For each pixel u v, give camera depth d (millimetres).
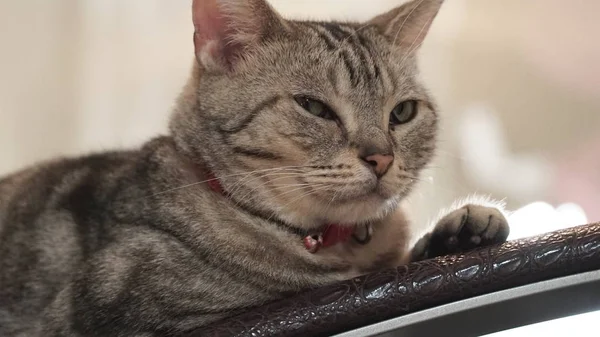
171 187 550
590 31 833
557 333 444
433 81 826
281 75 551
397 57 583
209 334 453
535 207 726
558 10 834
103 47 797
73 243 559
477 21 835
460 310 444
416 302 446
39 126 791
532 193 803
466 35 833
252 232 540
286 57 555
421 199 611
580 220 743
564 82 833
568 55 834
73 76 793
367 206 542
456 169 786
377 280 451
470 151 808
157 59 802
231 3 555
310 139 538
